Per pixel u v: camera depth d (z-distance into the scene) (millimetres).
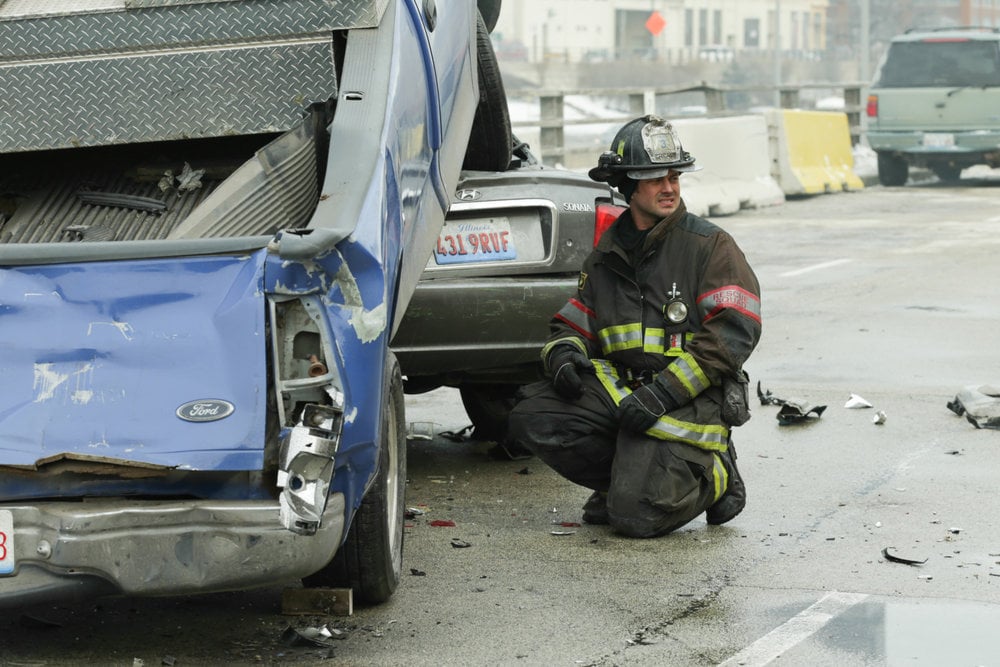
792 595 10188
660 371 11617
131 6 10289
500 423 14703
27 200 10953
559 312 12000
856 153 55750
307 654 9086
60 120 10461
